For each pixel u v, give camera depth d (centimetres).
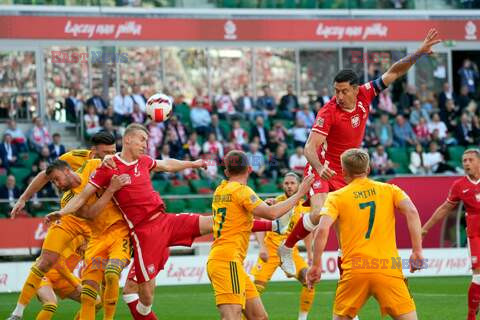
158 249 2225
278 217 2014
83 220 2416
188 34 5941
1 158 4919
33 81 5638
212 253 2056
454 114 5956
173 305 3406
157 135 5184
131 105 5338
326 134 2217
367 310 3112
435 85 6488
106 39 5759
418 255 1814
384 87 2252
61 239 2409
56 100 5678
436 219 2828
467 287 3934
